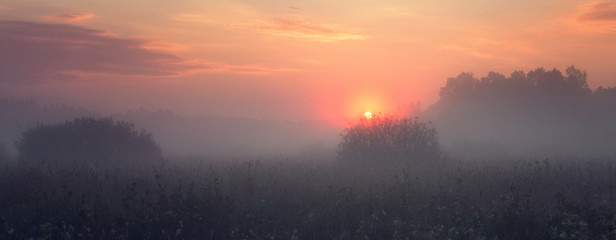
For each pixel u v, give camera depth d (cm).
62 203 946
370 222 868
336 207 951
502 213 880
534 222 857
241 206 966
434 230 819
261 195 1074
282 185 1195
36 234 805
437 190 1095
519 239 798
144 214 893
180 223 851
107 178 1227
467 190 1102
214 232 841
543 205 977
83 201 933
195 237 830
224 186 1180
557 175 1334
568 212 927
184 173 1402
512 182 1159
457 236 788
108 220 873
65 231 793
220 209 918
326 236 822
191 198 952
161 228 851
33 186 1125
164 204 952
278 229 855
